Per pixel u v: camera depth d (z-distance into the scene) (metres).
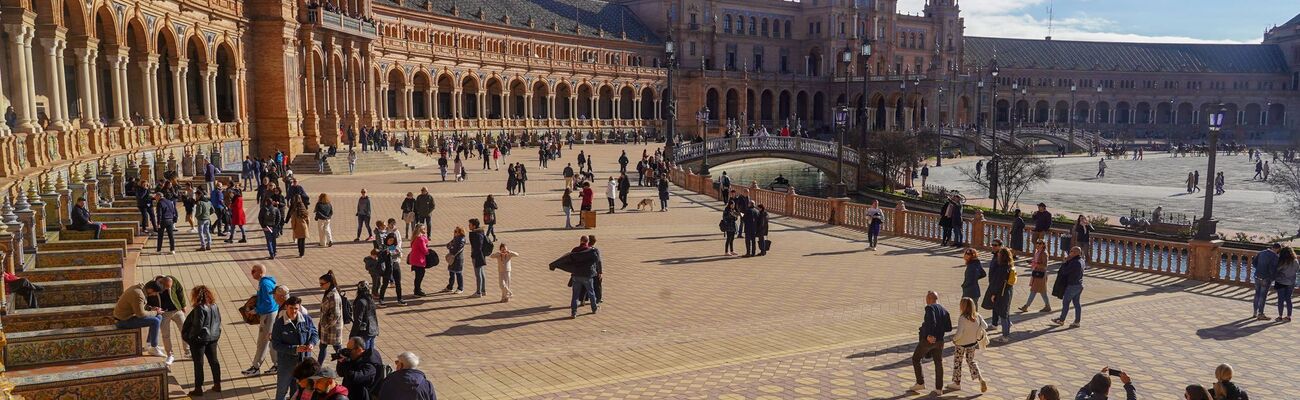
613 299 20.33
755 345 16.44
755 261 25.91
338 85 64.62
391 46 80.56
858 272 24.23
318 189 44.84
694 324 18.05
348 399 10.85
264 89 55.34
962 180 76.31
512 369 14.75
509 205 39.72
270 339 14.07
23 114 27.08
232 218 27.12
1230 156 108.38
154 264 23.39
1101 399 10.96
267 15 54.59
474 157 75.00
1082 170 85.88
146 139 39.16
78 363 13.37
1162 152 118.75
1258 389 14.02
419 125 85.56
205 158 42.62
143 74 40.22
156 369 12.27
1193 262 22.94
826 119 133.62
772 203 38.62
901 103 126.81
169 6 42.31
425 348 15.97
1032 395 11.58
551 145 73.62
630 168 65.31
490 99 100.19
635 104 114.56
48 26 29.80
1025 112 154.75
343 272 22.83
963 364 15.20
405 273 23.28
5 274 15.15
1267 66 166.38
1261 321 18.44
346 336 16.70
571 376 14.40
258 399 13.11
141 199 27.12
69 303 16.42
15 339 13.05
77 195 25.62
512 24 104.06
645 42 120.75
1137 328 17.84
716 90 122.88
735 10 130.62
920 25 146.38
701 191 47.94
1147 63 162.75
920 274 23.97
